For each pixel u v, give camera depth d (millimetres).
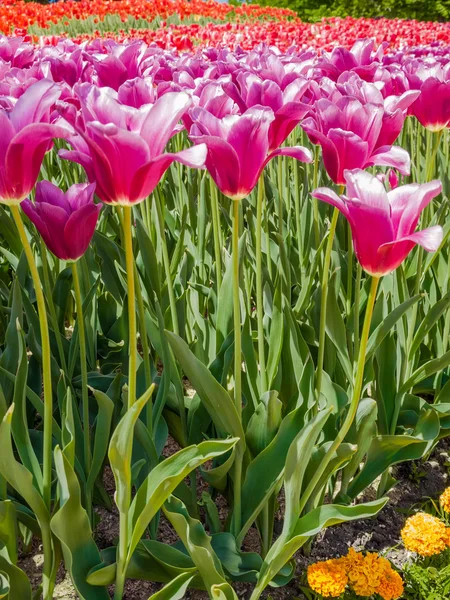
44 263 1023
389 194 751
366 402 1025
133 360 777
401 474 1209
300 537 843
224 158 788
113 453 777
